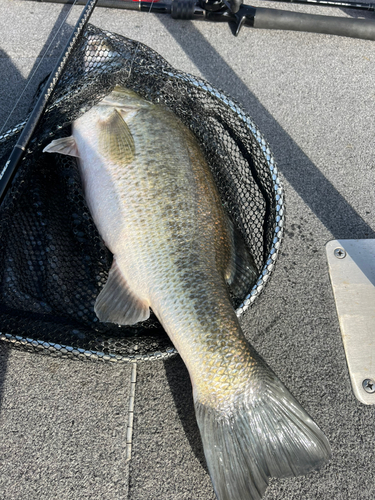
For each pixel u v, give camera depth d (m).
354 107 0.52
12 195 0.31
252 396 0.28
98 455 0.32
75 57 0.37
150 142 0.33
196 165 0.34
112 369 0.35
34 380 0.34
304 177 0.47
